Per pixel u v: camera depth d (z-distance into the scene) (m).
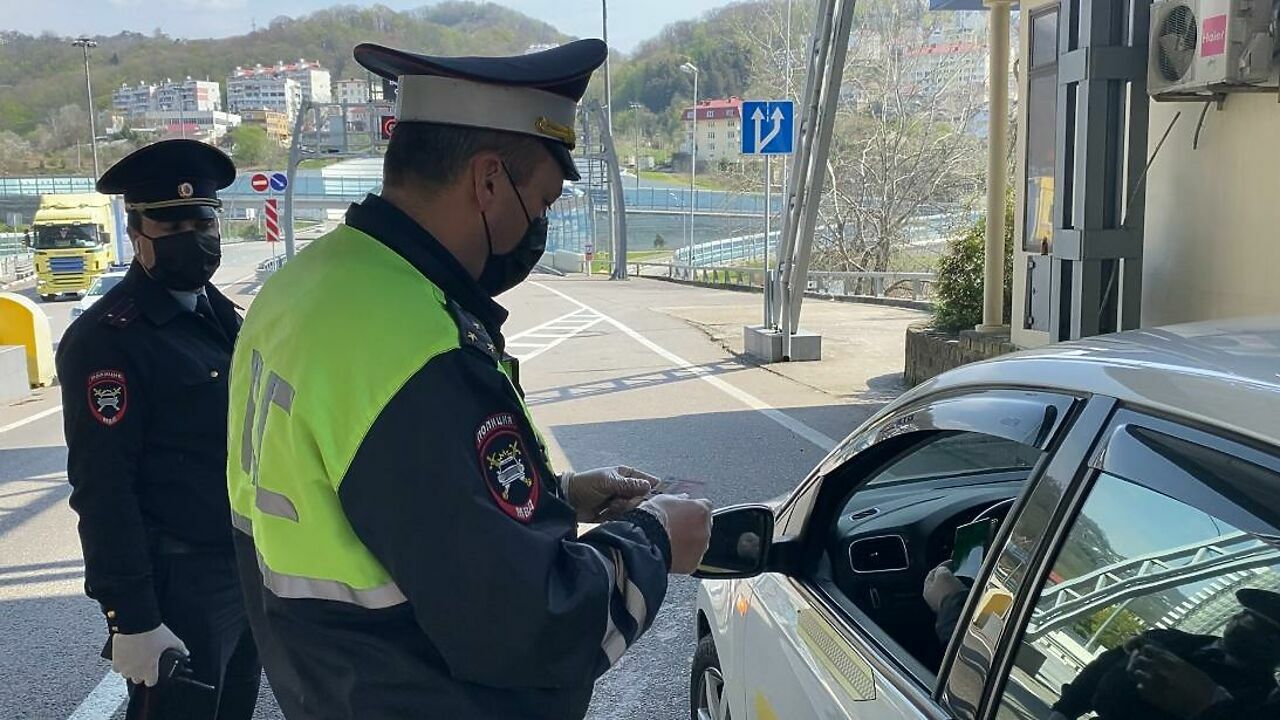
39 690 4.28
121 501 2.50
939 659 2.14
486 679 1.46
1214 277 6.61
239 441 1.70
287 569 1.53
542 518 1.52
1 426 10.83
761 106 12.52
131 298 2.63
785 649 2.40
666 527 1.70
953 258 10.58
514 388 1.60
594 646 1.50
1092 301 6.39
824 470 2.61
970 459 2.67
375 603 1.50
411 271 1.56
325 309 1.52
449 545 1.39
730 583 2.91
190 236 2.65
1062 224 6.59
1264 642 1.30
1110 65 6.12
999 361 2.06
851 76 34.69
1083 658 1.51
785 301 12.70
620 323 19.08
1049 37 8.15
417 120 1.61
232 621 2.80
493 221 1.64
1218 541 1.34
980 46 33.50
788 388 10.86
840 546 2.56
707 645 3.20
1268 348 1.63
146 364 2.58
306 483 1.49
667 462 7.82
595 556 1.55
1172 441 1.43
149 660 2.52
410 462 1.41
